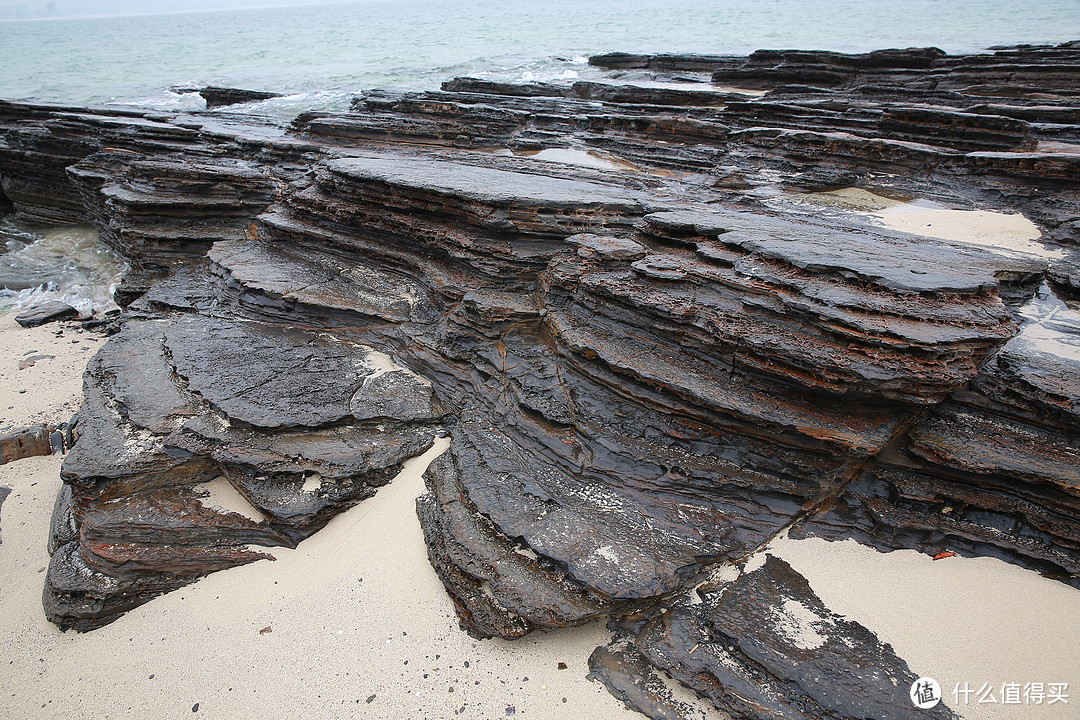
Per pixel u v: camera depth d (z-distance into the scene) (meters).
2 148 19.80
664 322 7.85
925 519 6.94
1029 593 6.42
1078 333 8.23
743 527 7.03
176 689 6.54
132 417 8.48
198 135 18.84
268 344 10.27
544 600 6.51
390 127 18.14
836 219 11.82
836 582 6.61
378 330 10.55
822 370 6.50
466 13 114.38
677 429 7.54
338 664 6.65
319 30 91.56
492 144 18.17
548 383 8.50
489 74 36.25
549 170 14.09
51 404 11.46
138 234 13.56
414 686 6.43
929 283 6.91
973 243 10.70
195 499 7.99
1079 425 6.66
